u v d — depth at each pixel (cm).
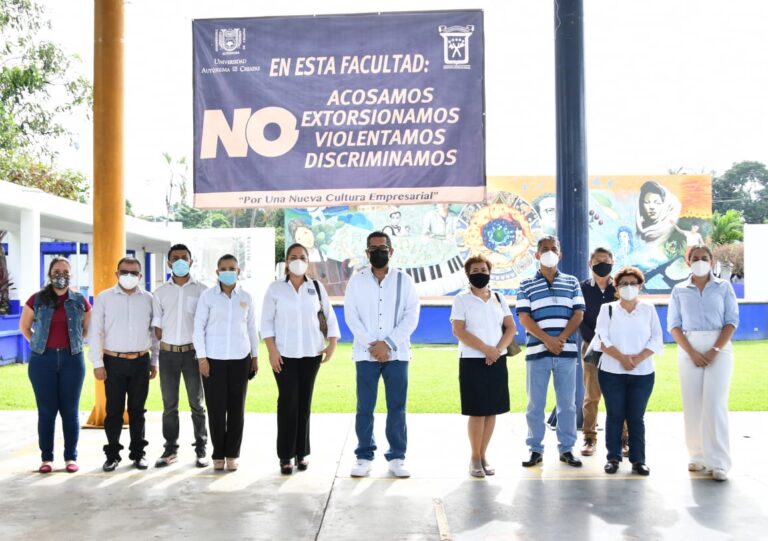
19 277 1686
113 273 818
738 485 593
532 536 480
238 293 652
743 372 1391
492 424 636
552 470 644
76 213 1695
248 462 677
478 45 823
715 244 4150
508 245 2686
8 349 1585
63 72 2589
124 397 656
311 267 2706
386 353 625
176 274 664
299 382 650
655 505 543
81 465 664
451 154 824
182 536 482
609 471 630
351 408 1016
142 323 654
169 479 618
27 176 2688
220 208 833
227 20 834
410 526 500
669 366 1484
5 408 1012
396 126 827
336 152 830
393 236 2694
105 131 816
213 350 639
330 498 564
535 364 657
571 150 801
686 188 2762
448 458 689
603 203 2761
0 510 536
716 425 613
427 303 2112
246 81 833
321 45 830
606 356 636
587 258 802
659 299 2739
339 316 2178
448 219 2691
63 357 637
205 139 833
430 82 825
